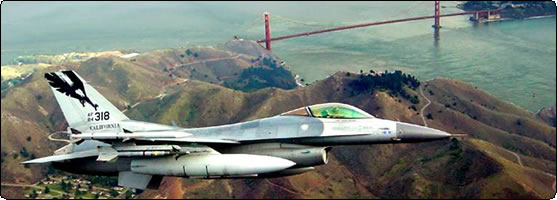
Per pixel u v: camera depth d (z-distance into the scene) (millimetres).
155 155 19562
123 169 21172
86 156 20781
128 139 19344
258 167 18625
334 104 19766
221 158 19156
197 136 20016
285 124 19547
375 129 18797
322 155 19109
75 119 22234
